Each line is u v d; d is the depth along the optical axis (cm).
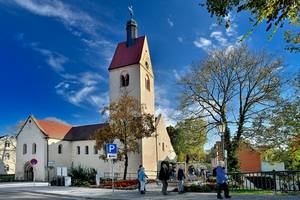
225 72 3388
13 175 6209
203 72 3456
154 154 5403
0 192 2912
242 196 1817
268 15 726
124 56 5522
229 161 3192
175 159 6425
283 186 1961
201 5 783
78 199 2164
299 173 1911
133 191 2553
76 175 4041
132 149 4075
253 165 4650
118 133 3972
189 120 3434
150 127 4156
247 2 723
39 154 5725
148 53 5697
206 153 6931
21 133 6050
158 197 1980
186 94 3481
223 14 755
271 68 3241
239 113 3291
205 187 2292
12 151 7412
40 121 6016
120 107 4097
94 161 5747
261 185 2230
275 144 2834
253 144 3117
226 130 3272
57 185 3669
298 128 2666
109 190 2748
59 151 5900
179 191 2183
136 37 5650
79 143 6041
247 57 3366
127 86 5331
